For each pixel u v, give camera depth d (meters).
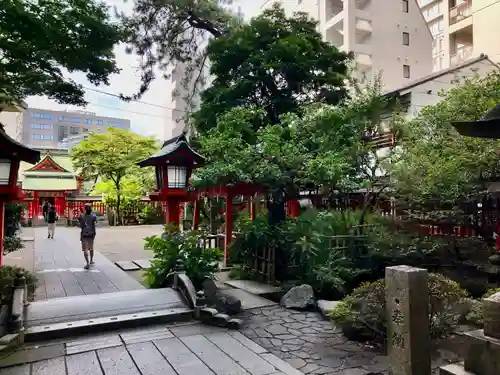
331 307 6.16
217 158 8.98
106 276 8.54
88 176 27.09
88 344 4.73
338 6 24.92
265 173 8.22
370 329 5.02
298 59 11.06
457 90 8.73
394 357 3.53
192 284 6.53
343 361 4.48
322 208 10.27
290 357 4.60
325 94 11.85
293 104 11.61
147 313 5.63
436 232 9.27
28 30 6.77
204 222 14.43
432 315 4.61
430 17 26.67
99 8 7.64
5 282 6.28
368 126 8.92
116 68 8.14
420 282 3.46
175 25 12.13
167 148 8.54
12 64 7.06
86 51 7.54
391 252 8.24
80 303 5.89
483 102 8.02
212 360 4.33
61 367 4.09
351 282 7.86
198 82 14.23
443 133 8.34
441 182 7.71
